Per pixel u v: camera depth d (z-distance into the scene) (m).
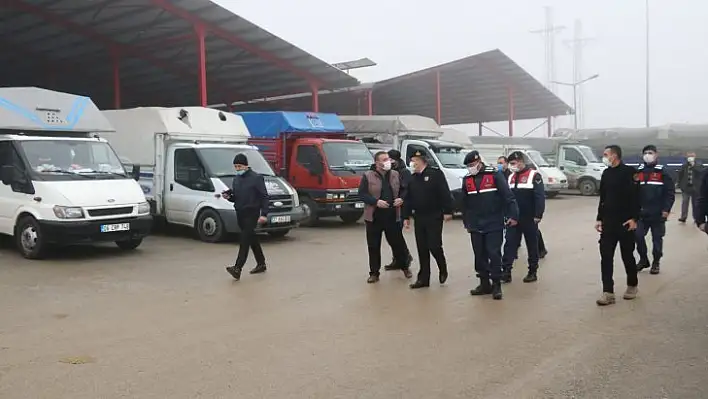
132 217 10.98
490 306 7.42
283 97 34.19
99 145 11.74
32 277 9.20
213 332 6.36
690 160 16.23
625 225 7.48
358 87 33.06
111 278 9.14
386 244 12.68
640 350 5.71
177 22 22.41
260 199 9.21
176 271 9.70
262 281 8.95
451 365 5.33
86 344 5.96
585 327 6.49
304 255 11.29
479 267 8.02
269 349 5.79
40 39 24.47
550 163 28.06
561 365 5.32
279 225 13.09
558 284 8.70
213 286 8.61
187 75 29.09
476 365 5.33
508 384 4.89
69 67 28.30
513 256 8.88
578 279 9.05
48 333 6.33
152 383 4.94
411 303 7.59
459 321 6.75
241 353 5.68
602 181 7.64
